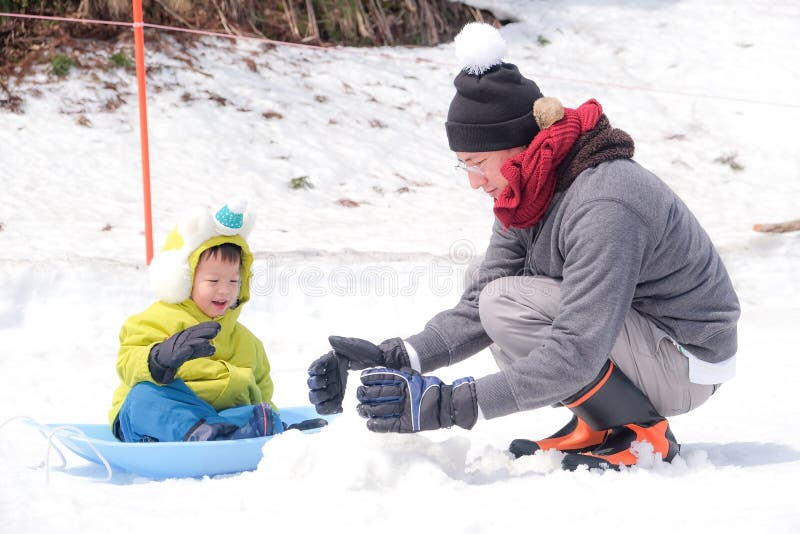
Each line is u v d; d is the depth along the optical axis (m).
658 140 23.62
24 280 13.41
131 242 15.76
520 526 5.08
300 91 23.42
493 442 7.68
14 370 10.86
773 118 24.20
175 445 6.36
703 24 28.52
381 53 25.97
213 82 22.77
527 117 6.29
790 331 12.88
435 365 6.93
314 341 12.70
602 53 27.19
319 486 5.91
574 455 6.41
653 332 6.41
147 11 23.94
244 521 5.25
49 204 17.66
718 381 6.60
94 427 7.47
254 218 7.74
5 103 20.81
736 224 18.30
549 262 6.54
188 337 6.69
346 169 20.80
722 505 5.42
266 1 25.50
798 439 7.38
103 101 21.36
